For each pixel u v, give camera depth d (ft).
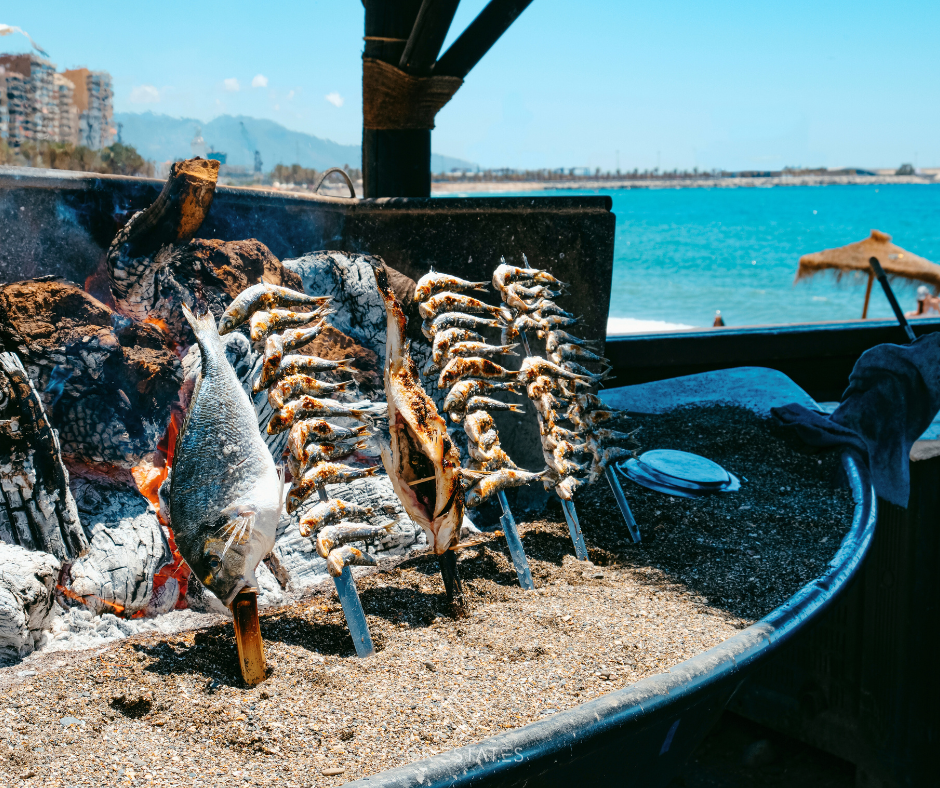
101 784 5.13
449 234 11.65
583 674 6.86
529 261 11.90
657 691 6.41
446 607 8.14
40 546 7.48
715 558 9.68
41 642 7.10
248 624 6.50
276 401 7.41
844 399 14.11
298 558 8.87
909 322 19.54
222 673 6.67
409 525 9.68
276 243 11.22
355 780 5.01
